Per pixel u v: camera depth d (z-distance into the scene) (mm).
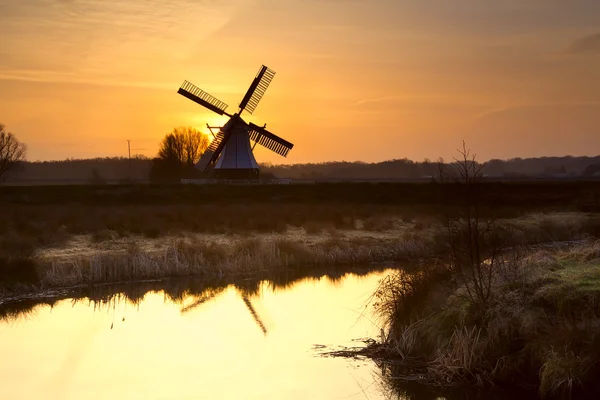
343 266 28922
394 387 13188
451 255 17703
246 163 64938
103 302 22219
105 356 16031
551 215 43438
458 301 14430
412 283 16516
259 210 43875
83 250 29609
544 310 13219
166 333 18297
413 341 14547
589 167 164000
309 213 42844
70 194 51062
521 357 12500
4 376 14672
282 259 28969
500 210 43844
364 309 20109
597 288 13281
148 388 13875
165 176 90000
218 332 18250
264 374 14578
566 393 11445
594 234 33156
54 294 23141
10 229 33250
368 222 39250
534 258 16375
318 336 17328
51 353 16391
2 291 22828
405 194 53875
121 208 44406
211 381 14180
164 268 26234
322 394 13391
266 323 19141
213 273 26766
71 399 13211
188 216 39969
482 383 12461
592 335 11906
